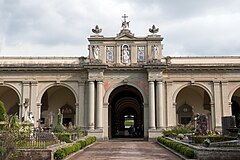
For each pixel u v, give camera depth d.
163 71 47.06
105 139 46.03
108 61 47.44
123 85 47.44
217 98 46.84
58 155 21.19
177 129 41.47
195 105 52.03
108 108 49.25
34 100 46.56
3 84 46.78
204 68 46.94
